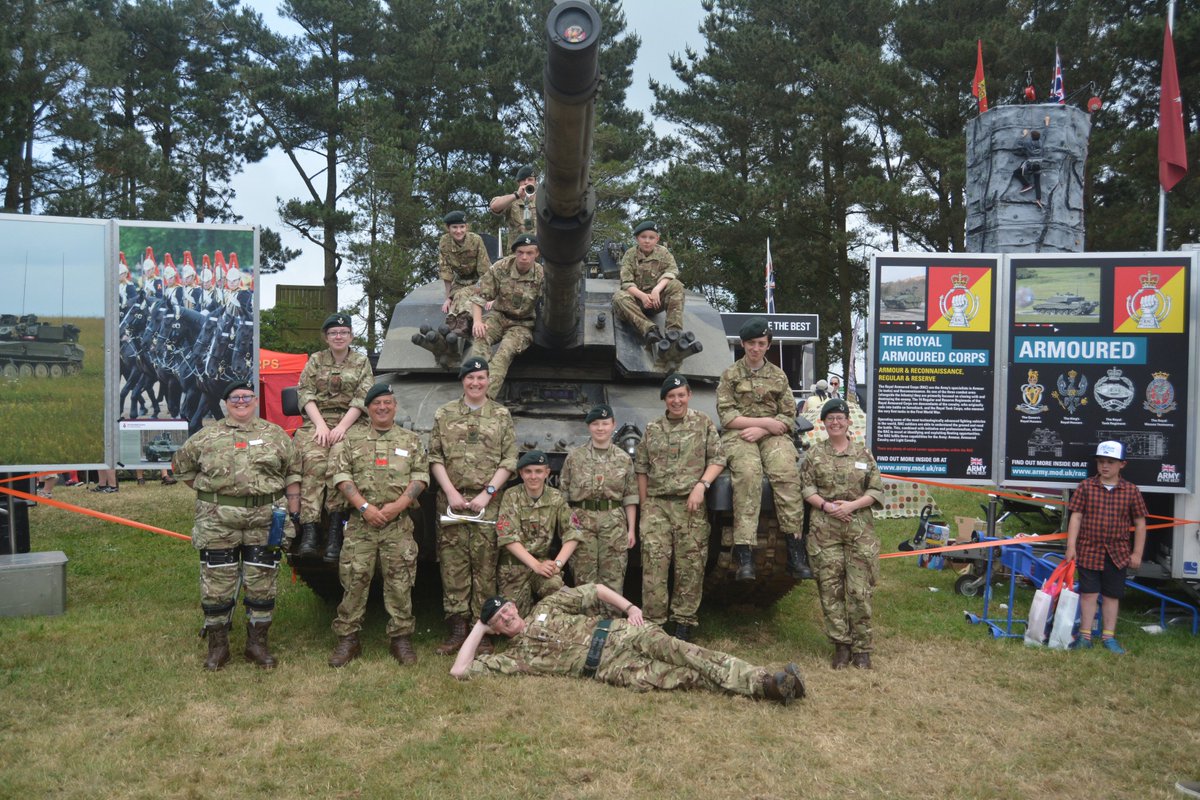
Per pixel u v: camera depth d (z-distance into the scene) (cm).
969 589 869
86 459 838
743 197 3178
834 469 648
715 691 570
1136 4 2630
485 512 649
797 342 2241
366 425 647
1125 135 2484
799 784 447
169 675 597
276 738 493
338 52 3497
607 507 658
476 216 3288
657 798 430
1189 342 786
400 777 447
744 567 637
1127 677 629
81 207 2811
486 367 655
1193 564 787
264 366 1858
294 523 669
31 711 532
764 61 3303
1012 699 582
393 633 636
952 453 830
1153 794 448
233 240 883
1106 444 717
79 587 861
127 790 434
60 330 831
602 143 3412
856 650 649
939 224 2844
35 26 2703
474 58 3506
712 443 655
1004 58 2653
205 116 3444
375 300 3147
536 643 600
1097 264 803
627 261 826
